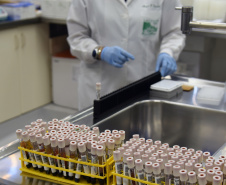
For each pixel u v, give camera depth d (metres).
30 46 3.61
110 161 1.02
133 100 1.68
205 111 1.60
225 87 1.77
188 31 1.46
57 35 3.90
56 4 3.52
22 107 3.65
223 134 1.59
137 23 2.17
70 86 3.78
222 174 0.91
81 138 1.06
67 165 1.05
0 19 3.32
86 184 1.03
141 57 2.24
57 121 1.23
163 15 2.18
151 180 0.95
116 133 1.13
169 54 2.09
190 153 1.05
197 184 0.94
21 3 3.51
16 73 3.52
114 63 2.10
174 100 1.69
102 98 1.50
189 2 1.50
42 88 3.86
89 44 2.19
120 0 2.12
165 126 1.70
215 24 1.38
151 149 1.05
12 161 1.16
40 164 1.08
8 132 3.12
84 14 2.20
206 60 3.46
